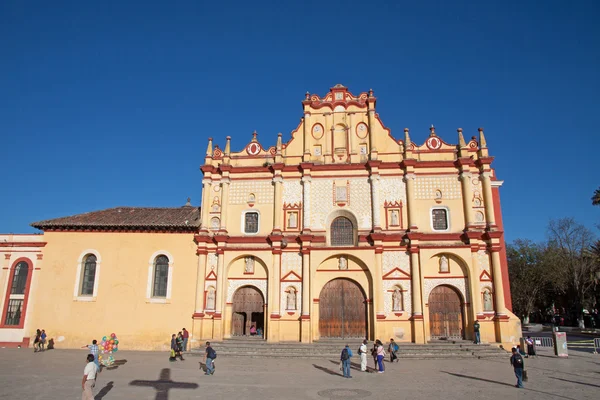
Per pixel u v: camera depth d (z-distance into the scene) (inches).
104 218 1459.2
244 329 1371.8
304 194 1405.0
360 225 1376.7
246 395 686.5
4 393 693.9
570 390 724.7
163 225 1381.6
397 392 709.9
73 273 1387.8
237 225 1418.6
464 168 1380.4
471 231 1315.2
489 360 1099.9
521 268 2620.6
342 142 1469.0
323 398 664.4
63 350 1289.4
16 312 1381.6
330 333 1326.3
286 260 1364.4
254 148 1498.5
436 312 1310.3
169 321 1332.4
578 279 2277.3
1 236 1433.3
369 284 1334.9
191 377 857.5
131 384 781.9
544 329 2368.4
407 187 1384.1
